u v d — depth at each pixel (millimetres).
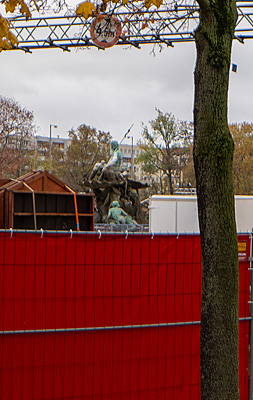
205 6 6027
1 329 7398
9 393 7438
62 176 77125
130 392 7852
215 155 6023
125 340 7832
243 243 8414
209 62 6059
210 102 6055
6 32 7250
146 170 61625
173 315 8008
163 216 22375
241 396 8422
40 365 7527
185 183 71938
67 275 7602
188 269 8062
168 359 8000
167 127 57156
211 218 6059
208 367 6070
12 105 58281
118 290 7793
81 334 7660
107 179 28047
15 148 65000
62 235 7566
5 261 7395
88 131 76000
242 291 8430
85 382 7691
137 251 7852
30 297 7480
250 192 75438
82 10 7426
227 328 6043
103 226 24203
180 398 8055
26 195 13930
